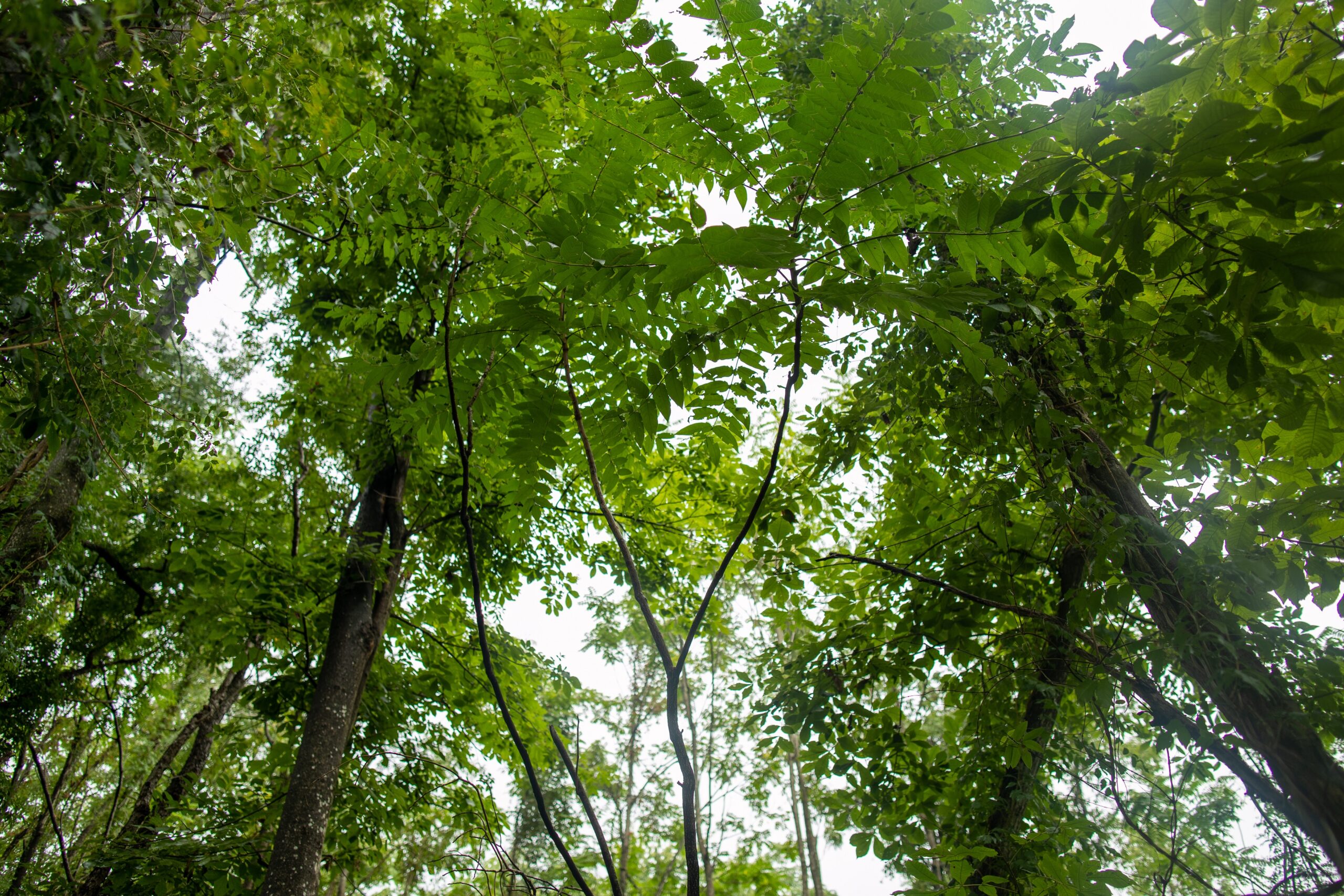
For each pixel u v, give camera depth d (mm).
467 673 8680
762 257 2102
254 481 9289
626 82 2133
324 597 7645
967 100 3691
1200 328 2311
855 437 5176
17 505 4480
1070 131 1948
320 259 7246
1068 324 3574
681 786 2258
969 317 3898
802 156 2154
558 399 2873
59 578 4590
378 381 3082
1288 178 1711
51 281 2324
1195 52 2229
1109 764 3953
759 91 2152
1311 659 3137
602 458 2990
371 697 7922
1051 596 5105
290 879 5375
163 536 7457
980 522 4789
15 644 5273
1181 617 3088
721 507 8656
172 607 8172
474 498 8586
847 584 5660
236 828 6723
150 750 11492
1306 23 1928
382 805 7961
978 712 4637
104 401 2867
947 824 4316
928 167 2113
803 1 7168
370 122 3016
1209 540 3096
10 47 1818
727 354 2674
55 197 2170
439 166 3227
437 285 3375
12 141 1991
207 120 2734
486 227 2998
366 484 8539
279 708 8133
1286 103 1704
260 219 3785
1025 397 3295
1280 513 2842
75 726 8117
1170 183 1843
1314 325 2352
